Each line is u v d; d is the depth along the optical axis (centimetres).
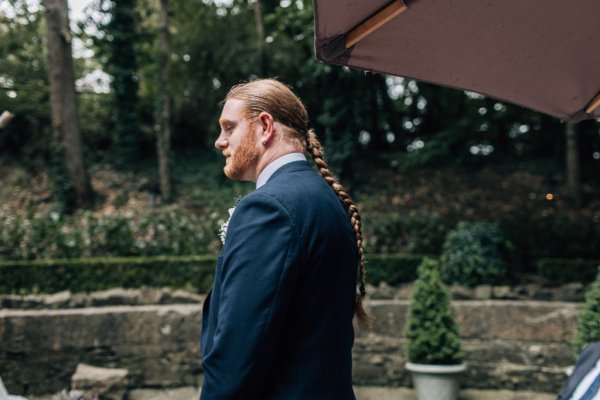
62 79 977
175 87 1266
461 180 1060
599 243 777
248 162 133
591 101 176
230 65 1253
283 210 113
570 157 976
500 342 629
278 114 132
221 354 106
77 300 651
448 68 158
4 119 235
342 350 117
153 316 625
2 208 955
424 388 566
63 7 987
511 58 154
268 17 1071
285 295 108
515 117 1127
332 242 116
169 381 617
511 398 601
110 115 1209
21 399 286
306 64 1055
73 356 610
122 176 1095
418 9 133
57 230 739
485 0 131
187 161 1173
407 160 1052
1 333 598
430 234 773
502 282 688
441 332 570
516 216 873
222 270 114
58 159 959
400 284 699
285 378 112
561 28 142
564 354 611
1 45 1189
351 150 1027
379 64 153
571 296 681
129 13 1159
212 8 1333
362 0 125
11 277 650
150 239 782
